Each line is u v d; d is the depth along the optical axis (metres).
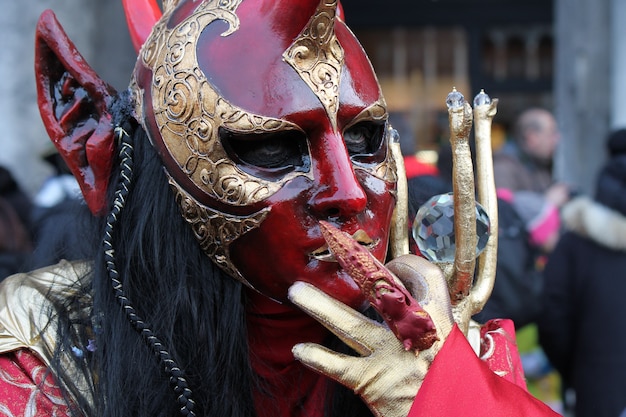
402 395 1.72
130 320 1.94
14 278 2.12
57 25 2.03
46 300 2.04
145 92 1.93
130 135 1.99
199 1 1.91
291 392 2.03
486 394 1.67
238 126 1.78
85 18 7.06
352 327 1.76
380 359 1.74
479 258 2.02
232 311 1.95
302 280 1.81
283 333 2.00
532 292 3.96
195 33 1.85
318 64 1.81
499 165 6.33
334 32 1.82
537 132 6.45
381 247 1.85
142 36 2.14
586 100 8.20
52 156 4.56
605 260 4.28
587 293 4.30
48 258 2.69
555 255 4.42
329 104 1.79
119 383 1.94
